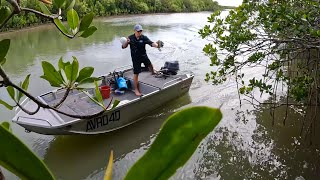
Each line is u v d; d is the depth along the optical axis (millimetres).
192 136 476
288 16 4578
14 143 420
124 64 12570
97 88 957
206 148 6625
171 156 478
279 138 6902
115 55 13953
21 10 754
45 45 16219
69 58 13625
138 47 7668
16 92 911
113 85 8203
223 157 6316
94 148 6891
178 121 475
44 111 6723
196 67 11719
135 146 6988
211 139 6949
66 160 6539
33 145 6938
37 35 18656
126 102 7133
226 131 7277
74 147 6906
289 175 5746
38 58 13734
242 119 7770
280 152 6414
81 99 7277
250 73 10516
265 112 8023
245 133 7168
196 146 476
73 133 6531
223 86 9773
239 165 6066
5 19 710
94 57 13680
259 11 4914
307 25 4434
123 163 6438
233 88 9578
